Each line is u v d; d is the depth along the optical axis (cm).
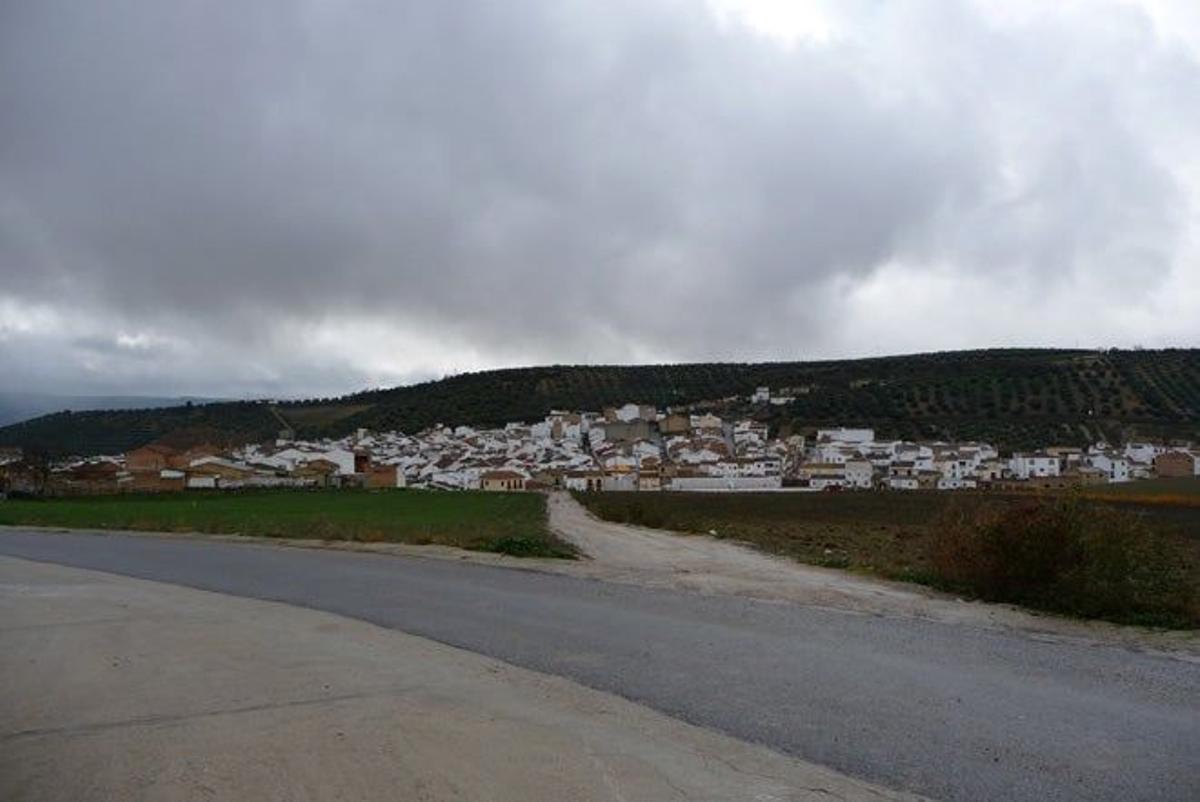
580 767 581
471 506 6066
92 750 630
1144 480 8881
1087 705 726
